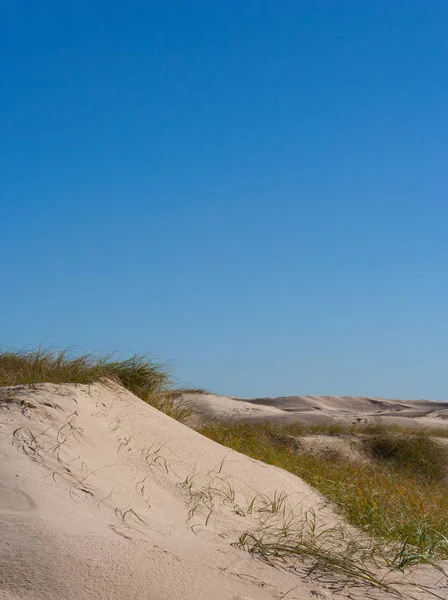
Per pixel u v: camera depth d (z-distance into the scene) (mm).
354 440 15570
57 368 7402
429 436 16250
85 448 5258
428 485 12109
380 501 7309
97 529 3863
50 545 3361
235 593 3455
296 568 4266
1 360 7664
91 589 3041
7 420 5258
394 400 33656
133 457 5664
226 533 4902
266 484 6742
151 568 3412
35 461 4715
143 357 8641
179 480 5734
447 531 6250
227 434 10141
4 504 3930
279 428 16594
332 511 6938
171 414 8797
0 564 3137
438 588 4355
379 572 4562
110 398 6660
